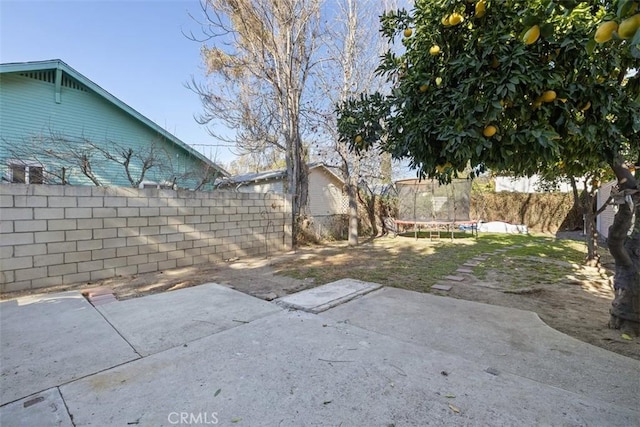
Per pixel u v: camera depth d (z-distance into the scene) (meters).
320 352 2.48
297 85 9.07
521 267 6.05
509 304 3.86
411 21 2.44
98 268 4.98
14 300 3.86
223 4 7.87
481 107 1.73
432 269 5.88
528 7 1.67
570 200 13.01
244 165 18.36
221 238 6.76
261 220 7.64
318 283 4.83
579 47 1.69
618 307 3.03
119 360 2.37
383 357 2.40
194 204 6.25
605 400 1.89
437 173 2.26
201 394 1.94
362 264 6.37
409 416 1.73
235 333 2.86
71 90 8.12
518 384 2.05
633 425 1.66
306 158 10.47
